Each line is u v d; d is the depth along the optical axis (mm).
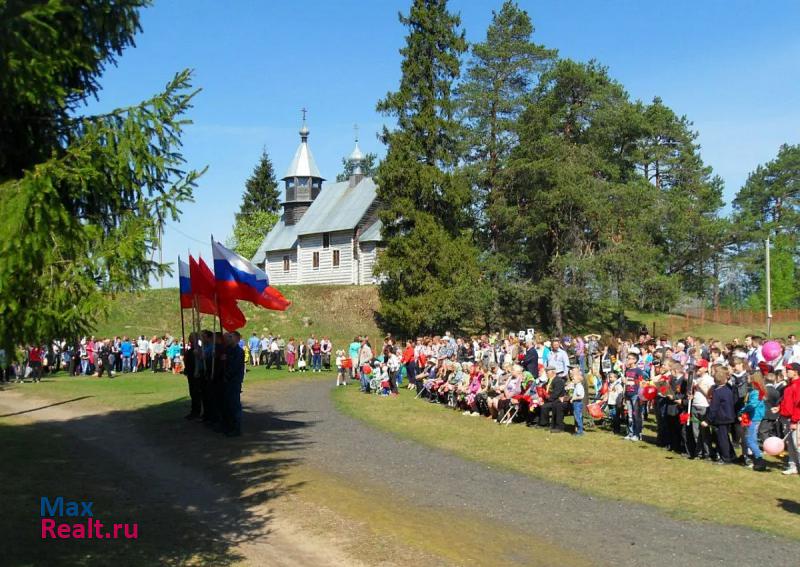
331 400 23250
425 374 24094
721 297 86812
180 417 18562
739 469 12945
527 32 46312
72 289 7156
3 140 7902
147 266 7871
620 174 52406
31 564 7594
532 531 9250
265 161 100750
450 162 45688
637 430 15828
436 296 44094
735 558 8227
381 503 10531
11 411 20500
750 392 13148
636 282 42969
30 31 6723
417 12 45656
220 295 17172
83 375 34750
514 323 51500
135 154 7863
